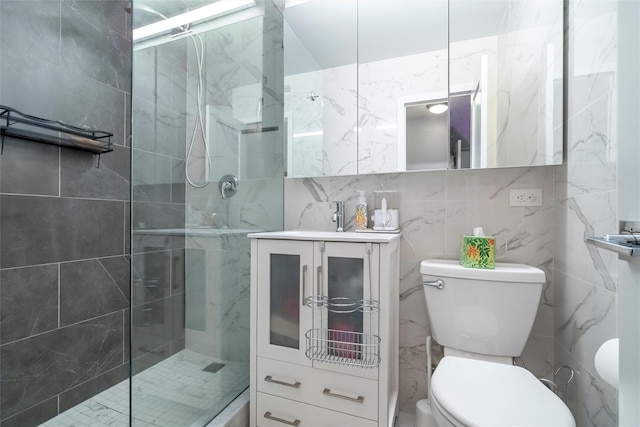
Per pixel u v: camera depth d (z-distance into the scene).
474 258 1.18
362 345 1.09
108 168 1.58
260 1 1.59
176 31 1.18
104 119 1.55
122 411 1.38
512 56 1.25
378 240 1.11
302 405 1.19
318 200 1.65
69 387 1.39
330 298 1.18
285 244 1.24
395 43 1.44
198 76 1.28
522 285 1.09
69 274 1.41
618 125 0.46
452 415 0.79
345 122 1.52
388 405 1.11
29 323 1.26
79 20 1.44
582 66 0.99
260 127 1.60
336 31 1.53
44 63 1.30
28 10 1.25
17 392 1.22
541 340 1.26
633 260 0.42
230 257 1.41
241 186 1.48
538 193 1.28
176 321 1.14
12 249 1.22
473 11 1.33
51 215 1.34
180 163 1.18
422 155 1.39
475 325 1.14
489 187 1.35
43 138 1.28
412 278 1.45
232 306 1.41
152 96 1.08
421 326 1.43
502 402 0.82
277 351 1.23
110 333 1.57
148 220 1.05
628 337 0.45
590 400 0.94
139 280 1.01
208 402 1.23
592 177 0.92
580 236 1.01
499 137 1.27
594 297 0.92
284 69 1.63
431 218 1.43
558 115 1.13
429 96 1.38
